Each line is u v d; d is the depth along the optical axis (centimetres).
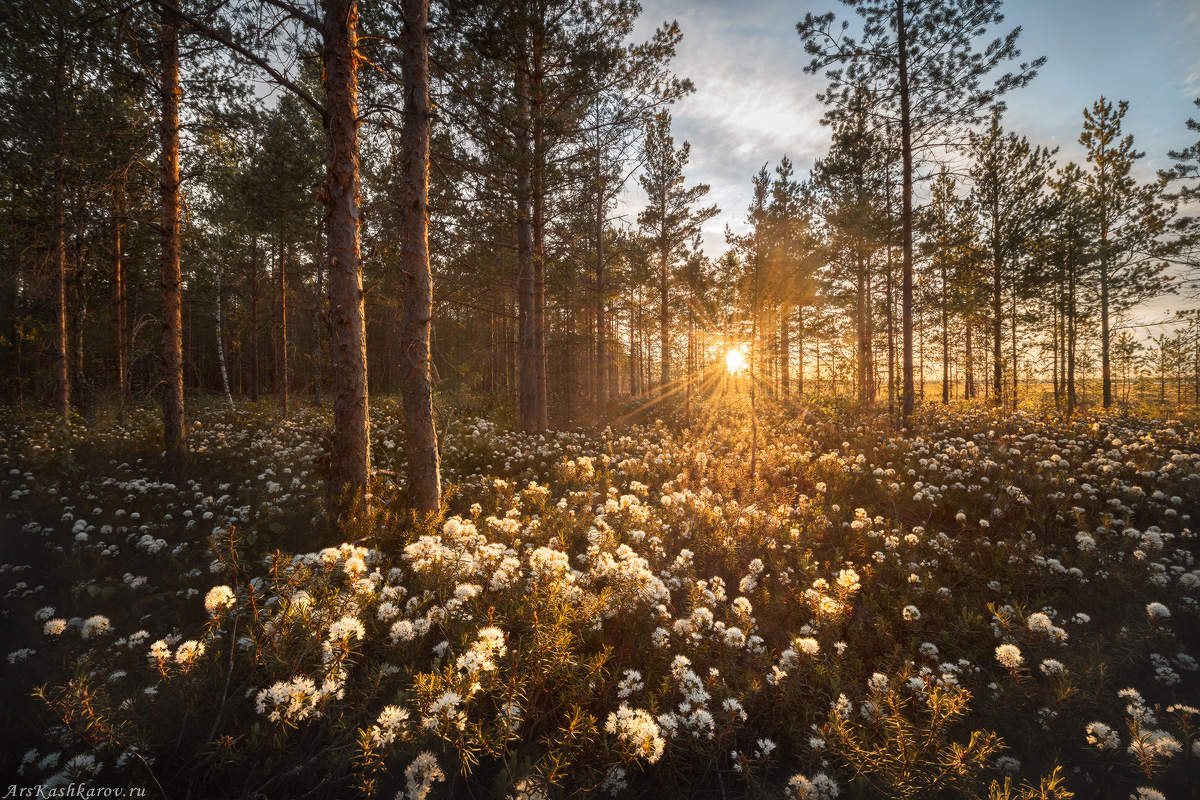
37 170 1058
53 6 707
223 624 317
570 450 1026
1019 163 1789
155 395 1867
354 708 253
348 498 495
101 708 224
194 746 235
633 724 231
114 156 1015
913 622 394
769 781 266
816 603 389
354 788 227
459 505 648
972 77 1180
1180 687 327
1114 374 2603
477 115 873
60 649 316
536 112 1054
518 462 923
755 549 534
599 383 1955
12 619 362
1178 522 557
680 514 605
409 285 543
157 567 451
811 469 814
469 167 1014
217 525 534
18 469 717
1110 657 343
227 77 880
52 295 1157
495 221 1253
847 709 278
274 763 232
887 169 1564
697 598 389
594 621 326
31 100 1012
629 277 1894
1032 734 293
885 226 1491
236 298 2197
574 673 279
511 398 1542
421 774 209
